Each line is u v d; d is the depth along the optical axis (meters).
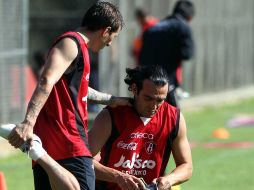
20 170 35.09
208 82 66.69
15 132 16.19
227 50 70.31
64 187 16.61
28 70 51.25
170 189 18.88
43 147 17.48
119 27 18.00
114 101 18.81
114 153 18.84
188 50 36.22
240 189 31.00
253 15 76.12
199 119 54.06
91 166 17.80
